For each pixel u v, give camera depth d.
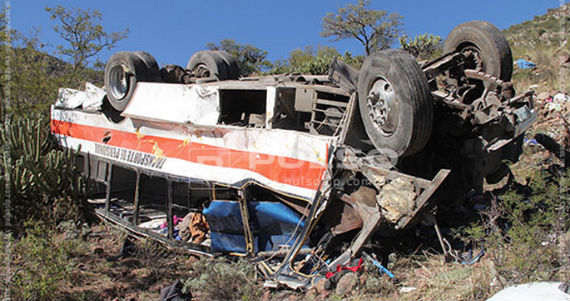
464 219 5.91
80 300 5.05
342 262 4.85
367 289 4.46
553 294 2.96
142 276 5.81
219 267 5.24
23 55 12.31
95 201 8.85
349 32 30.70
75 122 8.97
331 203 5.16
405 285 4.51
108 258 6.54
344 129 5.05
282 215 5.43
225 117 6.53
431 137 5.45
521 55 15.20
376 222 4.67
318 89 5.46
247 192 5.64
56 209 8.15
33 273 5.11
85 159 8.62
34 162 8.69
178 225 7.21
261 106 7.10
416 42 17.77
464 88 5.62
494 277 4.04
